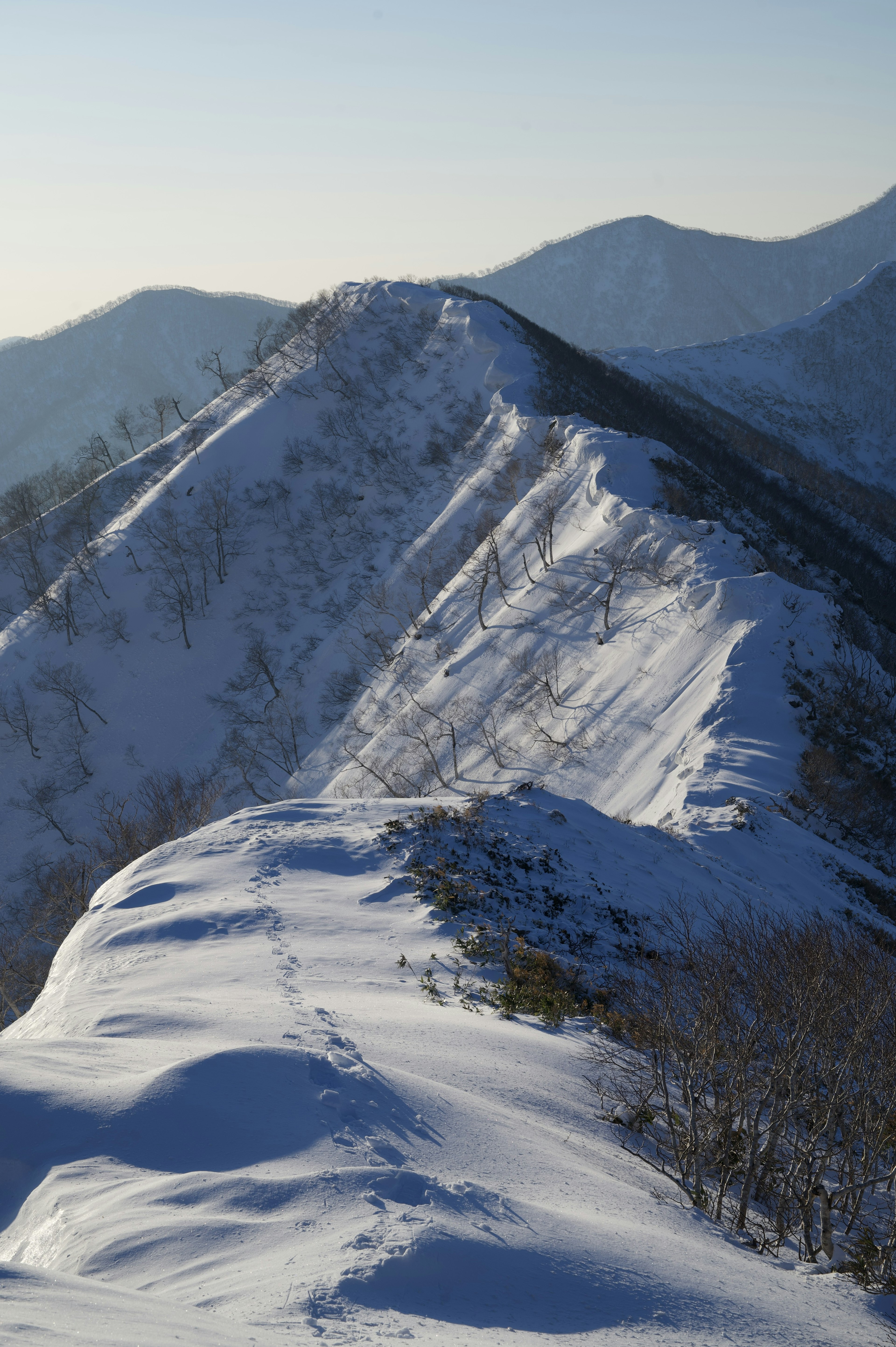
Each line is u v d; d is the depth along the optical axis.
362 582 101.00
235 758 86.75
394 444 117.06
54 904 42.69
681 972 14.80
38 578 114.56
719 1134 11.20
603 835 26.08
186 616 104.44
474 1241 6.85
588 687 61.16
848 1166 12.35
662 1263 7.50
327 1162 8.02
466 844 22.34
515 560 82.88
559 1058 13.33
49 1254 6.76
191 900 19.45
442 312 129.62
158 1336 4.45
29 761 93.56
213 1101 8.67
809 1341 6.84
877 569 100.56
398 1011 13.75
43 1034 12.86
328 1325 5.46
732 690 48.34
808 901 30.72
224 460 119.38
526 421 99.88
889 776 44.22
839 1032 11.82
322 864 21.50
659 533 67.19
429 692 74.44
